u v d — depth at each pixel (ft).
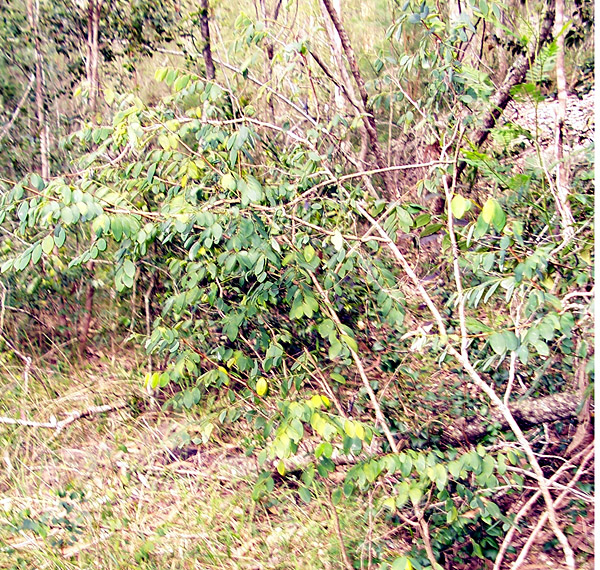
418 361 13.03
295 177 11.53
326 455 7.33
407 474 7.13
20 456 13.12
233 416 10.81
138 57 20.93
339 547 10.00
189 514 11.28
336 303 11.39
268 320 11.71
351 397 11.45
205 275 10.75
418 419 11.55
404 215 7.95
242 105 12.31
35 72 19.93
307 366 9.86
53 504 11.77
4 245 15.35
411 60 10.04
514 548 9.71
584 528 9.75
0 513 11.43
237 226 8.70
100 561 10.16
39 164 19.66
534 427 11.04
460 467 7.03
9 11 19.44
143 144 9.77
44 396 15.26
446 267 12.76
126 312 16.98
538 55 7.72
